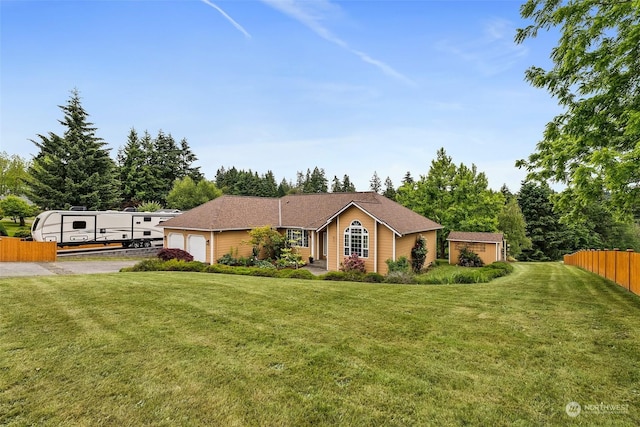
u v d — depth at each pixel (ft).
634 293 30.60
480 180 102.53
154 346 17.21
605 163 19.34
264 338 18.49
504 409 11.78
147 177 173.99
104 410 11.85
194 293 29.07
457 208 100.48
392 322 21.29
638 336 18.11
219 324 20.79
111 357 15.89
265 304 25.68
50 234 74.64
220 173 285.43
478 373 14.35
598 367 14.64
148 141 191.11
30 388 13.16
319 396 12.71
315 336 18.84
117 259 76.64
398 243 64.64
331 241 69.62
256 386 13.42
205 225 71.77
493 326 20.34
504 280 45.70
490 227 98.53
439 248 107.04
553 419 11.18
